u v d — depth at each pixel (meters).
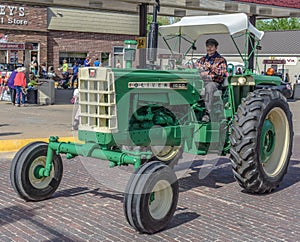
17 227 4.89
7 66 20.84
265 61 31.14
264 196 6.27
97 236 4.68
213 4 16.06
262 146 6.25
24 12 25.97
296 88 25.75
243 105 6.23
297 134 12.30
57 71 27.53
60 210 5.46
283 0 16.73
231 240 4.65
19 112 14.35
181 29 6.95
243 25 6.50
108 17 28.70
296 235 4.84
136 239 4.63
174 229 4.93
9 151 9.02
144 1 15.87
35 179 5.76
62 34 27.47
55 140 5.72
